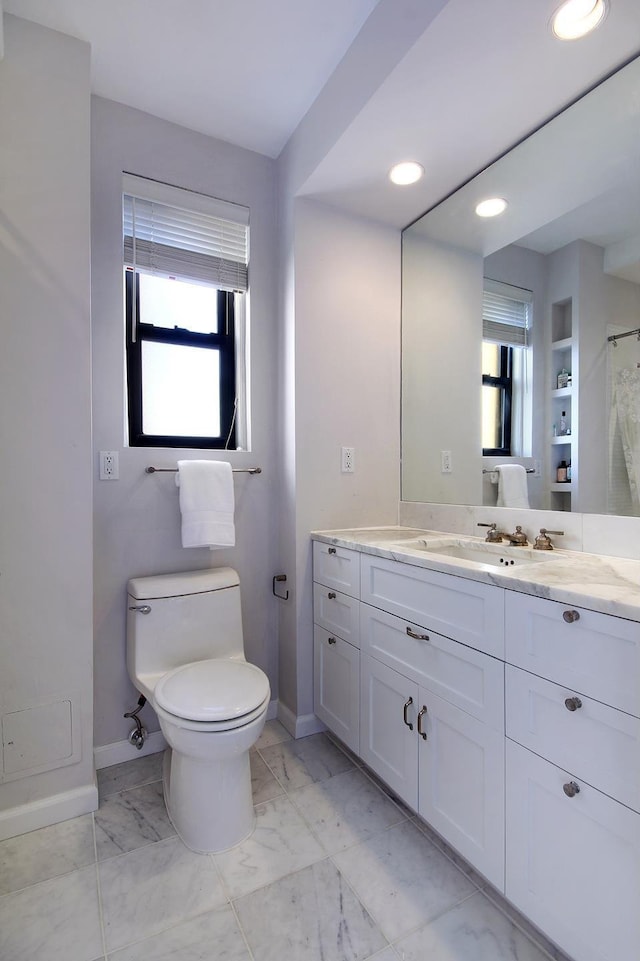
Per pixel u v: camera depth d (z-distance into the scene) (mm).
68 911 1123
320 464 1949
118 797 1540
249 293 1997
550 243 1516
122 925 1089
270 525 2053
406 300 2113
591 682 879
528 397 1599
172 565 1830
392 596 1437
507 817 1046
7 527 1381
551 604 951
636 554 1286
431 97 1349
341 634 1711
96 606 1696
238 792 1350
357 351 2035
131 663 1656
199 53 1507
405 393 2135
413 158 1635
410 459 2100
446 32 1144
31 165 1406
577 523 1434
